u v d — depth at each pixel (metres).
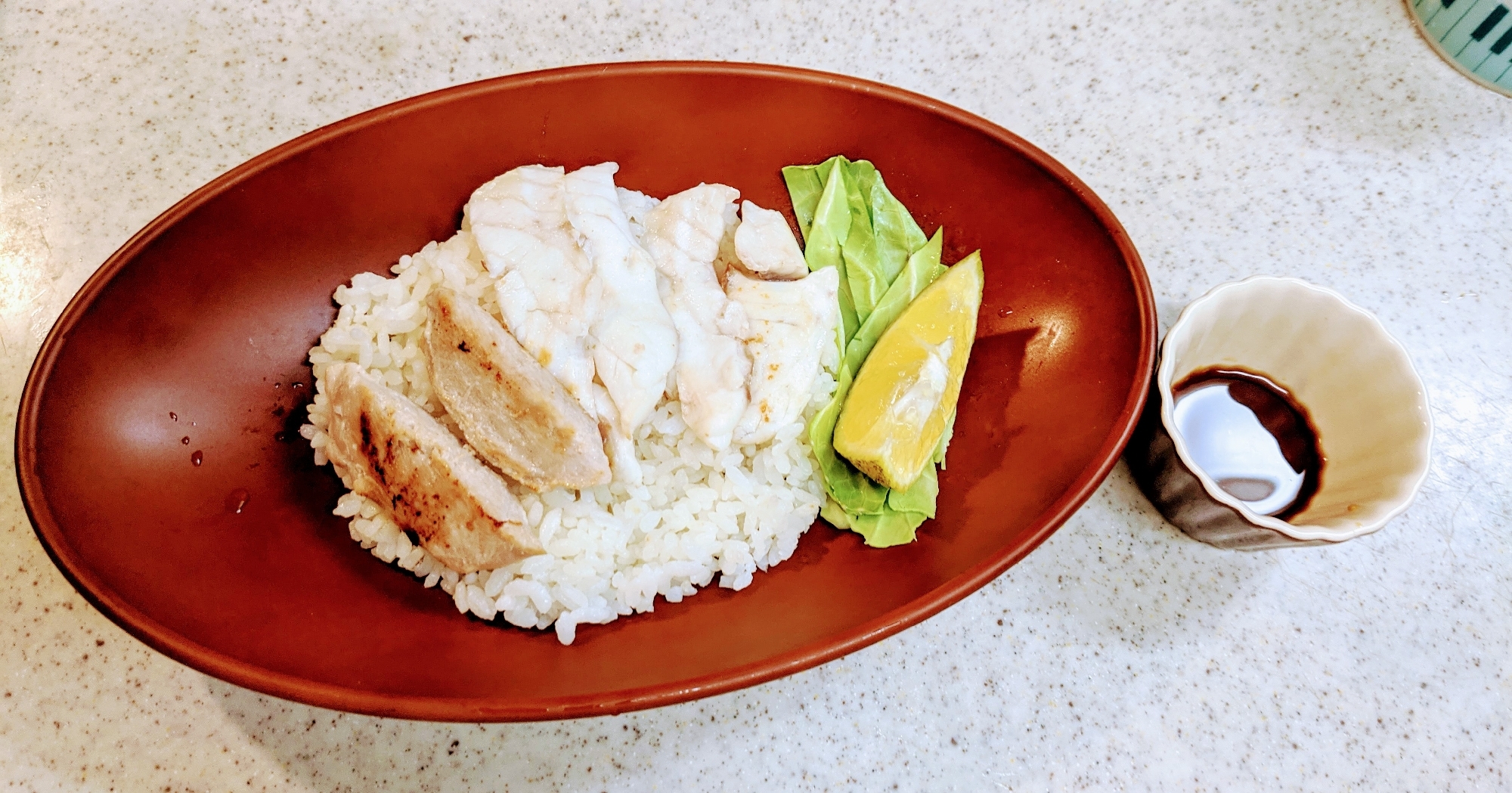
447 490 0.22
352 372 0.23
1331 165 0.31
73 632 0.23
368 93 0.30
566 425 0.23
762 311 0.25
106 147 0.29
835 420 0.25
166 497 0.22
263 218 0.23
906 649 0.24
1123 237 0.23
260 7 0.32
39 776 0.22
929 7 0.33
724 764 0.23
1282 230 0.29
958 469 0.25
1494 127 0.31
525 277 0.25
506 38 0.32
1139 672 0.24
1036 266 0.25
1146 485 0.25
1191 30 0.33
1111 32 0.33
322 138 0.23
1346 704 0.24
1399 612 0.25
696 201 0.26
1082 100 0.32
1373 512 0.22
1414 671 0.24
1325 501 0.23
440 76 0.31
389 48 0.31
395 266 0.26
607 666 0.21
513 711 0.18
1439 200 0.30
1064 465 0.22
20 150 0.29
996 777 0.23
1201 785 0.23
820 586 0.23
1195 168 0.30
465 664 0.21
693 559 0.24
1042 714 0.23
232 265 0.23
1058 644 0.24
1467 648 0.24
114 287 0.21
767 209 0.27
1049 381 0.24
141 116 0.30
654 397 0.24
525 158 0.26
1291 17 0.33
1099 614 0.24
